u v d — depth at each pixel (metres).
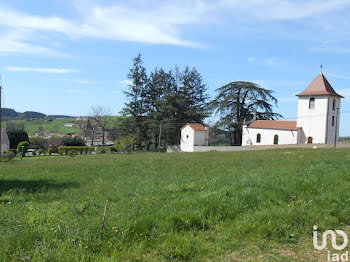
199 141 57.28
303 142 48.28
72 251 4.80
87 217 6.64
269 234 6.05
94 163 22.00
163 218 6.38
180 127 65.19
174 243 5.40
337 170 12.55
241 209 7.30
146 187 10.77
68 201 8.80
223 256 5.12
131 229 5.78
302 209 7.32
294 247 5.54
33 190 11.20
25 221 6.35
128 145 53.09
